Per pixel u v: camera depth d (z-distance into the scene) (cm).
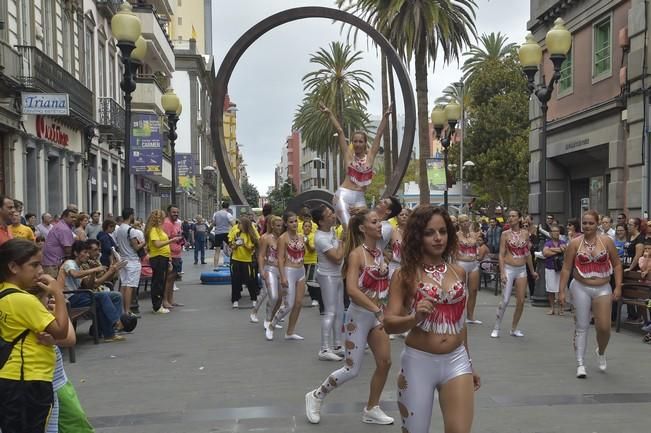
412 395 354
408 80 1506
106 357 809
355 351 526
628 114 1648
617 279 692
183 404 596
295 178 13962
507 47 4612
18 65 1594
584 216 685
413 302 357
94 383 679
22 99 1564
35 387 355
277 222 960
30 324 354
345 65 3966
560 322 1084
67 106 1570
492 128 4162
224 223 2091
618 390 630
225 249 2097
